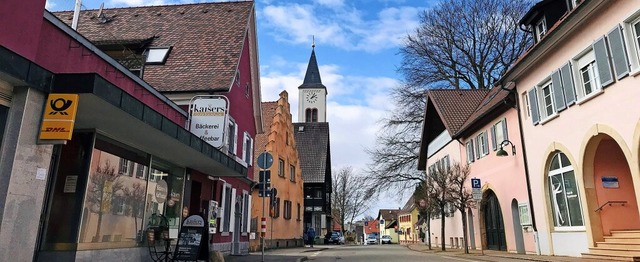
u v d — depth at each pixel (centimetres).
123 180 1059
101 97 741
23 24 720
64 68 868
